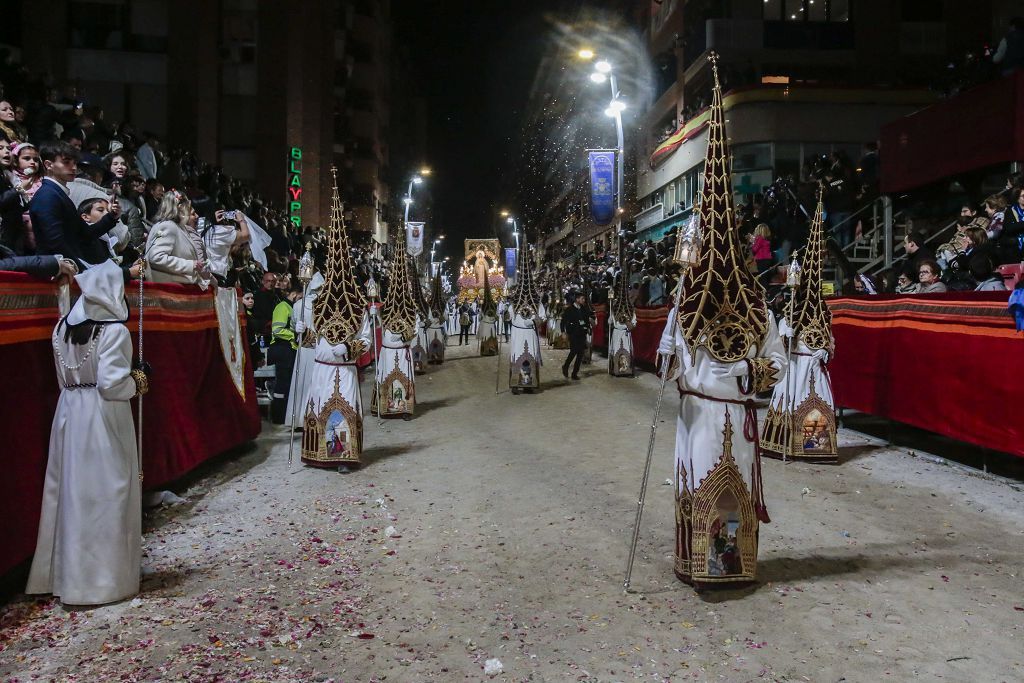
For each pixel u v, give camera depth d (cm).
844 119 2895
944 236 1578
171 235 795
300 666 409
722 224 497
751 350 498
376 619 470
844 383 1116
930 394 907
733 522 500
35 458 523
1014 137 1317
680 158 3456
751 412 507
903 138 1622
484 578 538
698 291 496
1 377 493
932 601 489
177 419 777
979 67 1590
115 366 482
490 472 870
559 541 618
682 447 513
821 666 406
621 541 616
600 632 449
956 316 864
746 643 433
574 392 1642
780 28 3114
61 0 2920
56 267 542
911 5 3091
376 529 655
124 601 494
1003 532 627
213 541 621
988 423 809
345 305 883
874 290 1342
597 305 2742
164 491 752
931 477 816
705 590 501
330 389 886
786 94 2875
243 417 978
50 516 496
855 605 484
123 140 1341
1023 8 2944
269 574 546
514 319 1638
